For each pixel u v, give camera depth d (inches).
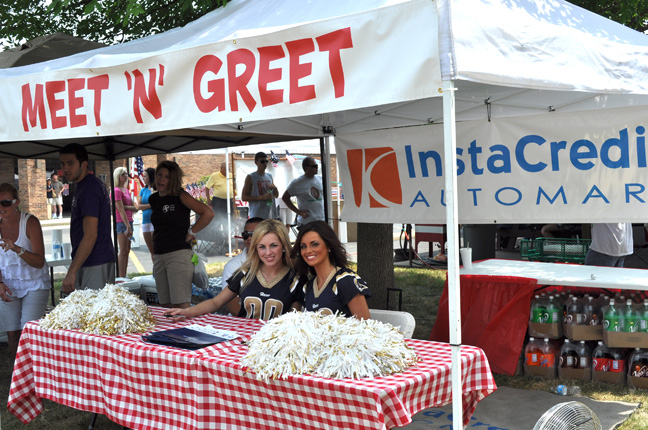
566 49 129.4
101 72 148.3
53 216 1097.4
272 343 116.3
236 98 127.6
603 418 181.9
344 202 273.7
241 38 125.9
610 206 204.8
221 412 126.3
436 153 243.8
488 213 229.3
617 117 201.8
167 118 138.1
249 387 120.5
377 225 308.0
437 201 245.4
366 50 110.9
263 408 119.8
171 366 131.7
